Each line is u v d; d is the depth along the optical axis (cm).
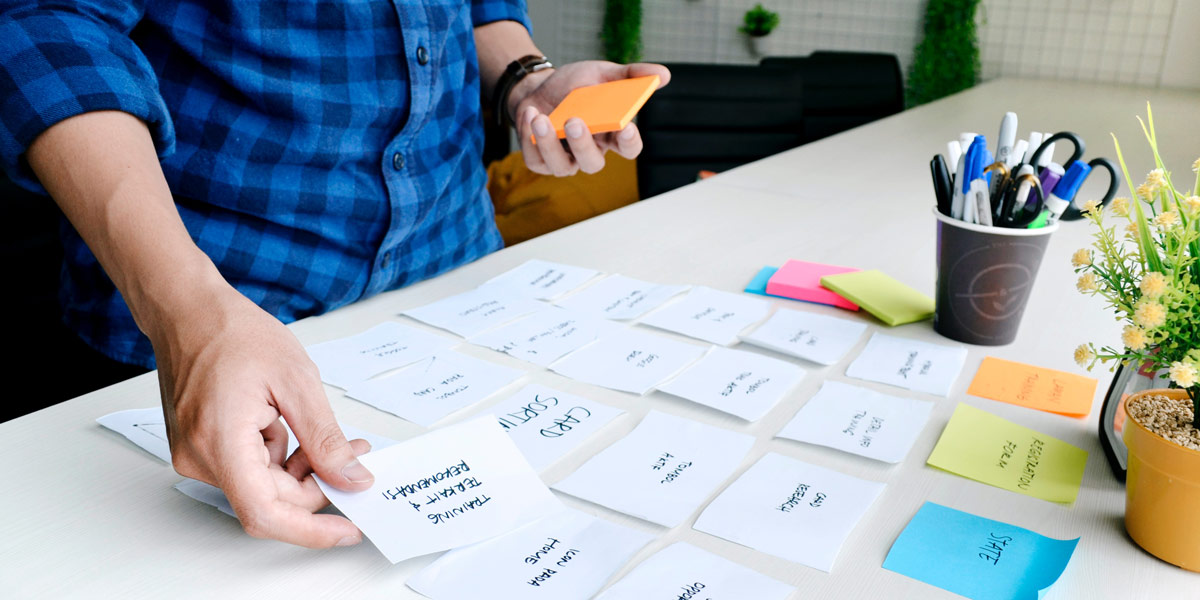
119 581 45
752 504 53
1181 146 188
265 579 46
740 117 220
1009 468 57
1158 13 347
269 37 77
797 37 453
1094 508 53
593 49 496
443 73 94
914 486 55
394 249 92
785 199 129
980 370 72
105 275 83
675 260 100
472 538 49
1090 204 56
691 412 65
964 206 73
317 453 48
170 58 78
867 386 69
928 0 410
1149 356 50
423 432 61
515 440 60
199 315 50
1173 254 49
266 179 82
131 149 58
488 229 112
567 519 51
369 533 47
